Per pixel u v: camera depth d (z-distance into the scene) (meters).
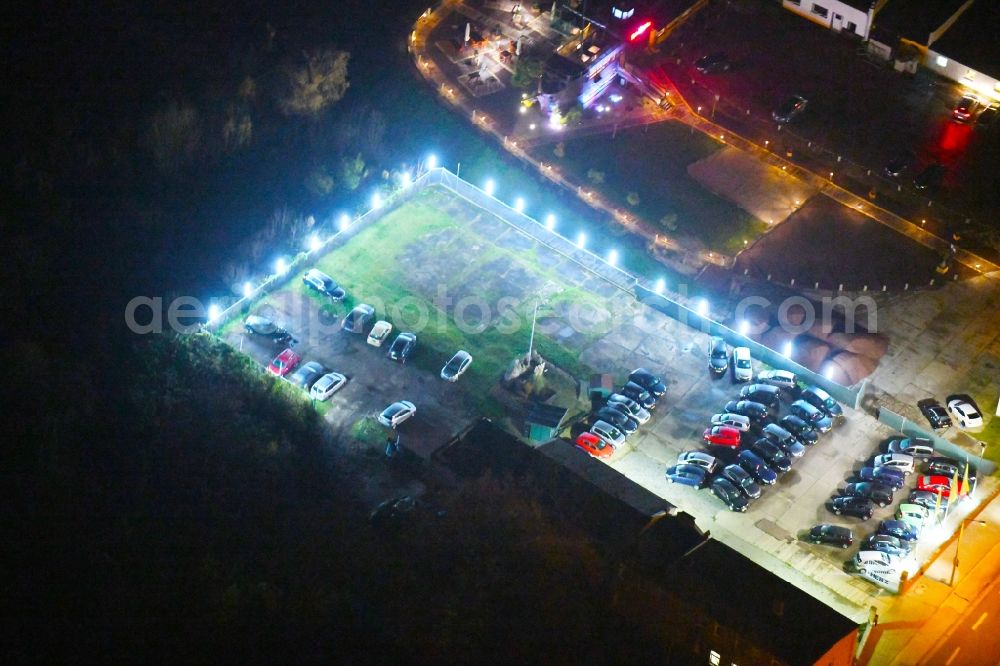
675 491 131.25
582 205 161.50
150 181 154.62
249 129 161.75
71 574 116.19
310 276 149.12
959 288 153.25
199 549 118.88
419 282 151.62
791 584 113.06
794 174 165.50
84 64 165.12
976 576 124.06
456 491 124.25
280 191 158.88
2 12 167.88
